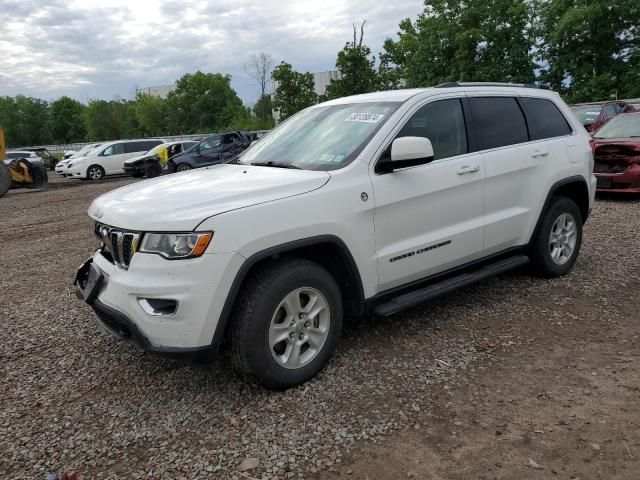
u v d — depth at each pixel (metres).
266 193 3.31
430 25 31.59
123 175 26.69
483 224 4.44
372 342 4.06
